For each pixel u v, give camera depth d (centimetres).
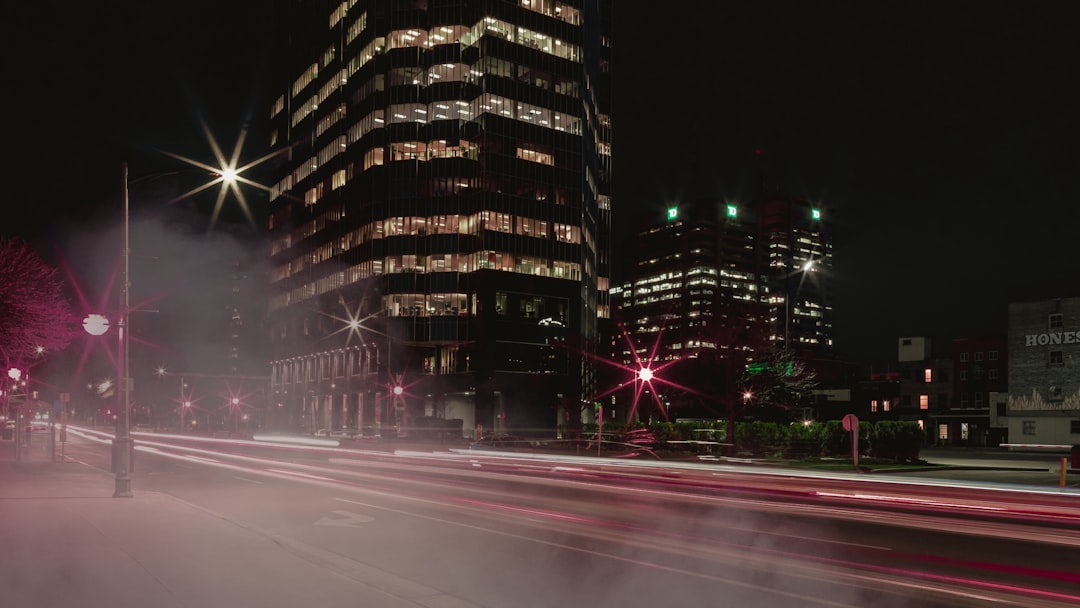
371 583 955
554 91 9650
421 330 9144
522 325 9038
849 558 1279
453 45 9506
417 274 9256
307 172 12056
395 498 2220
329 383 11094
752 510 1973
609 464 3853
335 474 3192
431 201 9344
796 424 4547
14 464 3350
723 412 5434
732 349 4891
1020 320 7381
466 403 9044
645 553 1312
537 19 9625
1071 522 1809
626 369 9931
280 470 3412
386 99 9681
